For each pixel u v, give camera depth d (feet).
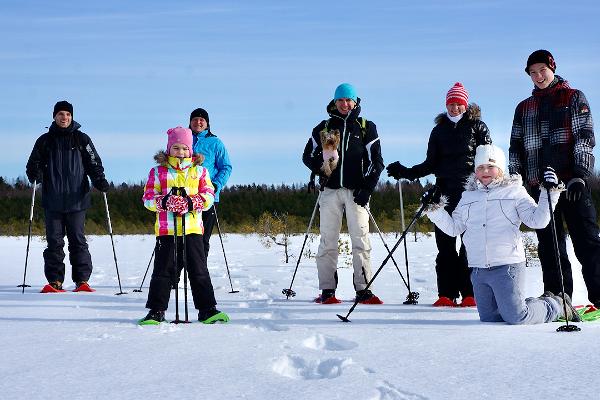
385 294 20.34
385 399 7.79
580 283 21.99
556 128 15.34
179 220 14.46
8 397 7.95
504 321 13.66
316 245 46.50
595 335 11.35
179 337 11.91
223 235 67.41
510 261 13.42
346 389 8.06
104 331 12.76
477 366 9.09
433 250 41.04
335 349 11.37
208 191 14.66
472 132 17.80
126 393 8.03
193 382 8.51
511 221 13.53
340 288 22.47
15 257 38.37
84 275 22.06
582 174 14.62
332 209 18.57
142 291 21.22
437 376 8.61
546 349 10.11
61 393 8.07
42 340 11.77
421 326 13.08
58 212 22.09
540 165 15.61
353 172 18.54
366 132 18.72
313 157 19.16
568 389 7.79
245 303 18.17
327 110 19.11
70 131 22.44
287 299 19.10
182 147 14.66
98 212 88.07
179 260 14.52
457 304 17.12
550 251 15.31
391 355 10.01
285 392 7.97
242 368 9.26
